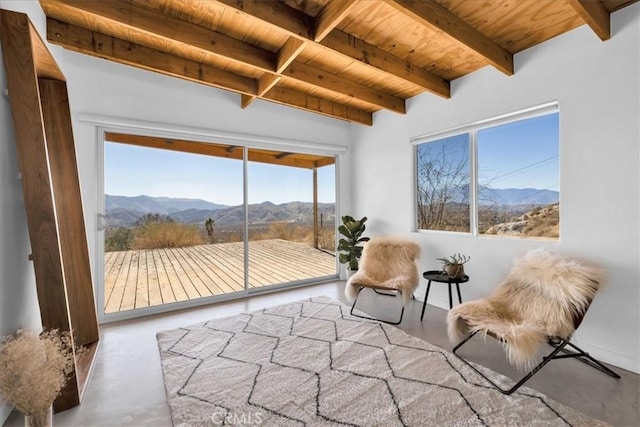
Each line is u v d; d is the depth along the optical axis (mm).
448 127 3332
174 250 3453
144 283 3268
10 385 1252
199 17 2291
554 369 2082
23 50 1669
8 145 1641
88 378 1959
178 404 1723
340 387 1875
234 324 2893
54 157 2436
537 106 2557
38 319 1964
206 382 1936
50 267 1717
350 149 4840
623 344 2088
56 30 2398
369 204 4500
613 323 2131
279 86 3557
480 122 3014
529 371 1961
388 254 3492
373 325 2844
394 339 2541
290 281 4316
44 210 1711
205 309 3359
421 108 3654
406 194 3885
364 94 3469
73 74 2836
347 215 4828
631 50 2029
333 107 4031
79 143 2883
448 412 1640
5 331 1572
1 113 1586
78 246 2492
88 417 1629
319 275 4645
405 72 2871
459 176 3326
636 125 2020
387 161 4164
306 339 2551
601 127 2180
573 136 2330
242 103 3795
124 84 3086
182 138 3482
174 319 3061
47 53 2055
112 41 2629
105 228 3066
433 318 3074
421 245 3664
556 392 1826
